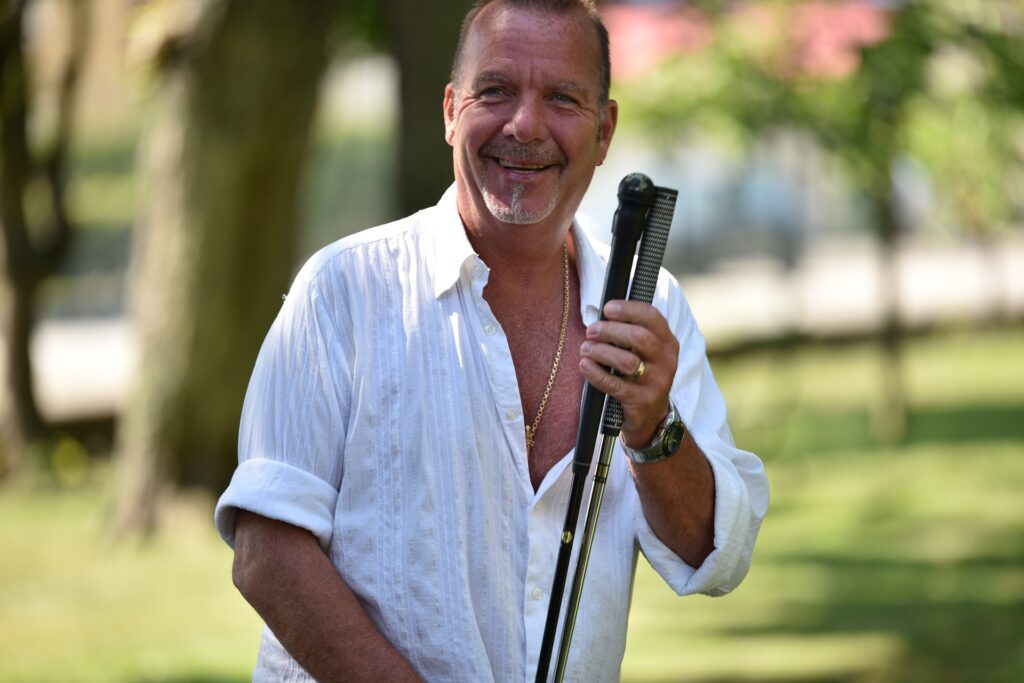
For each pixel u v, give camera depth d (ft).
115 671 51.06
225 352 74.54
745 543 19.13
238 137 73.10
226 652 54.24
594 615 18.88
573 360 19.43
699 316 163.63
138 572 68.18
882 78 82.23
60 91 92.07
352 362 18.42
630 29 88.43
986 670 49.80
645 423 17.80
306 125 74.64
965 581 65.51
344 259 18.76
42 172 93.30
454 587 18.03
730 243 177.27
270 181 74.13
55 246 94.32
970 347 166.40
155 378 74.43
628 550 19.24
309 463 18.20
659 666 52.90
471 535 18.20
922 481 93.35
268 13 72.28
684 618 62.13
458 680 17.97
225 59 72.54
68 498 89.40
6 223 92.89
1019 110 81.46
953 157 91.04
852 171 93.20
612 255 17.88
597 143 18.95
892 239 110.42
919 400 129.29
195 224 73.72
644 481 18.43
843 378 146.30
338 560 18.21
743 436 111.75
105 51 91.91
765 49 86.89
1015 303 176.96
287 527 18.06
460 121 18.70
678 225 175.32
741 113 89.86
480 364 18.44
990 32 76.07
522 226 18.65
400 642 18.07
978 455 101.65
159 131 74.74
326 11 74.18
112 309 161.99
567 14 18.49
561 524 18.76
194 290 74.18
